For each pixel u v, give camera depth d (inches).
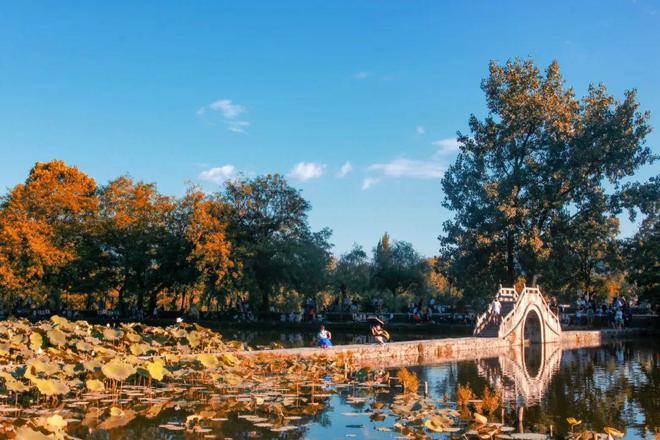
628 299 2942.9
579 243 1838.1
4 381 613.6
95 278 2262.6
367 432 504.7
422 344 1204.5
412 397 658.8
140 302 2384.4
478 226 1870.1
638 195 1824.6
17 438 388.5
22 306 2561.5
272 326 2050.9
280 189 2352.4
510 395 727.7
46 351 713.6
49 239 2145.7
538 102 1800.0
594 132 1841.8
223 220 2289.6
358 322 1945.1
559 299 2581.2
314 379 778.8
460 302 2123.5
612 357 1232.2
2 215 2165.4
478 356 1245.7
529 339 1590.8
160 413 571.5
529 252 1759.4
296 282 2279.8
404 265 2760.8
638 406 655.8
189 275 2228.1
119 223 2245.3
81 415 560.1
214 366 733.3
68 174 2399.1
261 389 702.5
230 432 503.5
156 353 855.7
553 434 521.0
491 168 1930.4
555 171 1840.6
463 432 503.5
